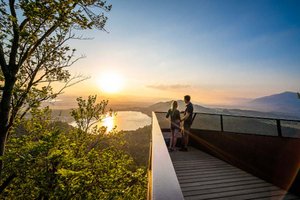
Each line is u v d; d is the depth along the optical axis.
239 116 5.88
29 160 5.94
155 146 2.07
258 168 4.96
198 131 7.80
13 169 6.46
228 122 6.30
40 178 6.66
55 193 6.55
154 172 1.23
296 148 4.05
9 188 9.45
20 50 8.06
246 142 5.40
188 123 7.21
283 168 4.30
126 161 11.54
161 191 0.95
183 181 4.62
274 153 4.55
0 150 7.29
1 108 7.39
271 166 4.60
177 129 7.38
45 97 8.71
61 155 6.71
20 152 6.39
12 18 6.13
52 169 7.10
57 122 10.61
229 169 5.52
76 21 6.78
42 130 9.27
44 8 5.95
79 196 8.16
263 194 3.98
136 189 12.18
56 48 8.54
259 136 4.98
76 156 10.19
